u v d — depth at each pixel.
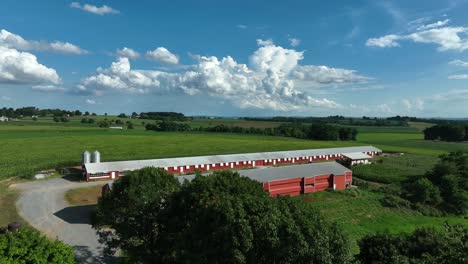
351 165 108.38
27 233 23.48
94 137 159.12
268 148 141.50
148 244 29.45
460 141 194.50
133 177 33.03
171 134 194.12
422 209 67.00
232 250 21.36
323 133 194.75
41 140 141.38
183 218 27.23
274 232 21.58
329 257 21.23
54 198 61.16
